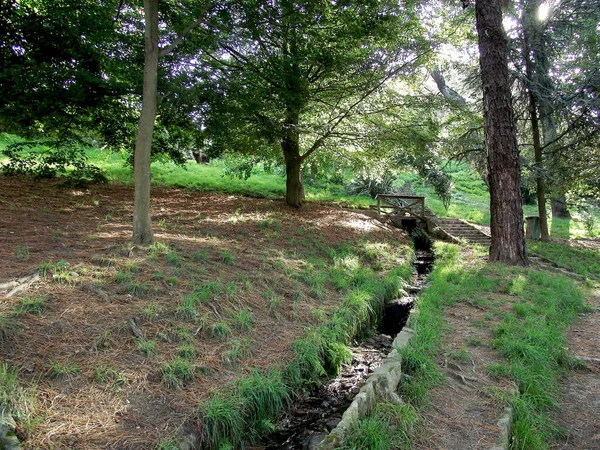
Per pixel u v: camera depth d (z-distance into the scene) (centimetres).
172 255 547
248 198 1502
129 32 999
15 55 926
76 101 925
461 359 426
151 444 258
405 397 349
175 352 362
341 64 1027
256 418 335
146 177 582
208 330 409
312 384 411
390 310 686
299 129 1112
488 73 962
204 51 1034
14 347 307
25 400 260
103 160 1791
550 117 1362
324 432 339
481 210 2069
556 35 1317
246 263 638
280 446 324
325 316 529
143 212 582
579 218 2100
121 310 394
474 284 748
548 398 369
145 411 288
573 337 530
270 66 1021
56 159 1062
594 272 1009
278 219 1112
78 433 253
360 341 557
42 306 362
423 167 1480
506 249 977
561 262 1079
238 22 867
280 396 358
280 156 1537
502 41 952
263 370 377
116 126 1166
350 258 866
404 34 1116
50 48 940
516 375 388
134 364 333
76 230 638
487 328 527
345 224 1255
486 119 989
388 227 1452
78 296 397
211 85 953
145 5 568
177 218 925
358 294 629
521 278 789
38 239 546
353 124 1312
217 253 641
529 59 1350
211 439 290
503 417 323
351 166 1611
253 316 476
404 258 1038
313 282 643
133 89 988
